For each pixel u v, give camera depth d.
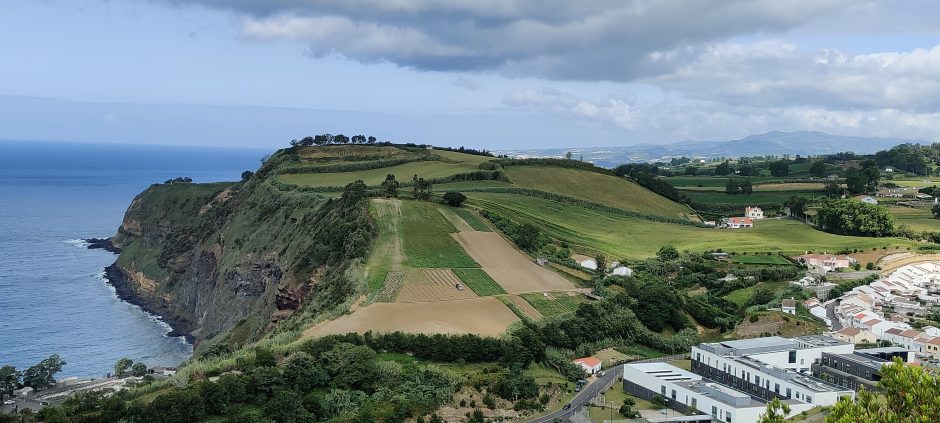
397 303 158.75
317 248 198.25
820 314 183.38
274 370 120.88
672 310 181.25
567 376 144.12
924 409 53.19
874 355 145.88
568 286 188.75
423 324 149.75
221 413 112.12
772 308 185.12
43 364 156.38
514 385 129.00
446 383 127.44
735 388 135.62
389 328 146.12
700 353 145.12
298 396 115.62
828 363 143.50
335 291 167.75
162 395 111.31
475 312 159.75
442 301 163.12
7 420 108.56
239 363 128.75
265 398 116.44
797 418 114.00
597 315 168.62
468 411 121.31
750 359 140.25
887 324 169.75
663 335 175.88
